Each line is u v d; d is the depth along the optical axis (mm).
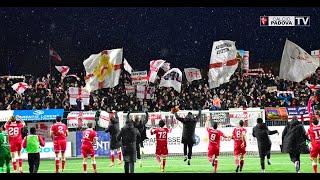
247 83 40188
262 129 22000
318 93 37094
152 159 28984
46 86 40594
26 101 37781
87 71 35188
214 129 22625
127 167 20531
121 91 40281
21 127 24234
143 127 25375
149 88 38125
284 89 40000
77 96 35969
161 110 36906
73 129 31234
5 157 21734
